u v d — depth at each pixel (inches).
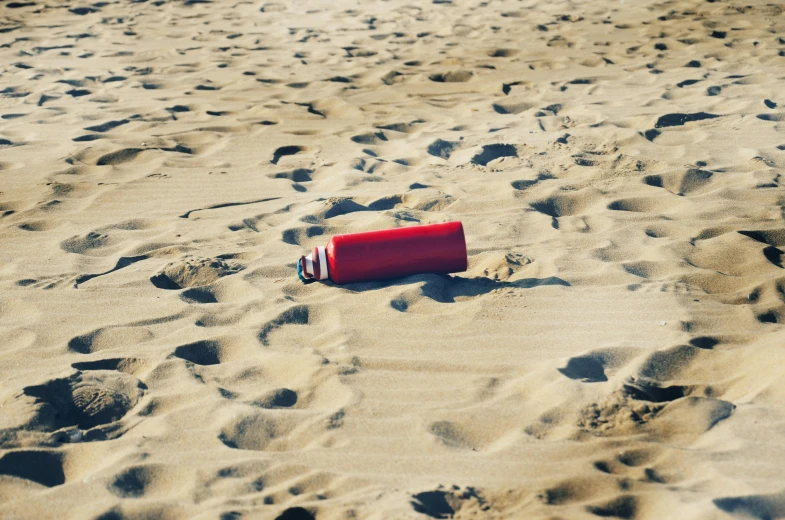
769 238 109.4
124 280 104.2
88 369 93.2
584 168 125.8
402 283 102.3
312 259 102.6
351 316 98.3
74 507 82.1
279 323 97.8
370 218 114.7
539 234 111.0
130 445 86.2
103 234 112.9
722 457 83.9
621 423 87.0
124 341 96.0
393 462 84.7
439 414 88.1
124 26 238.2
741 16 218.4
